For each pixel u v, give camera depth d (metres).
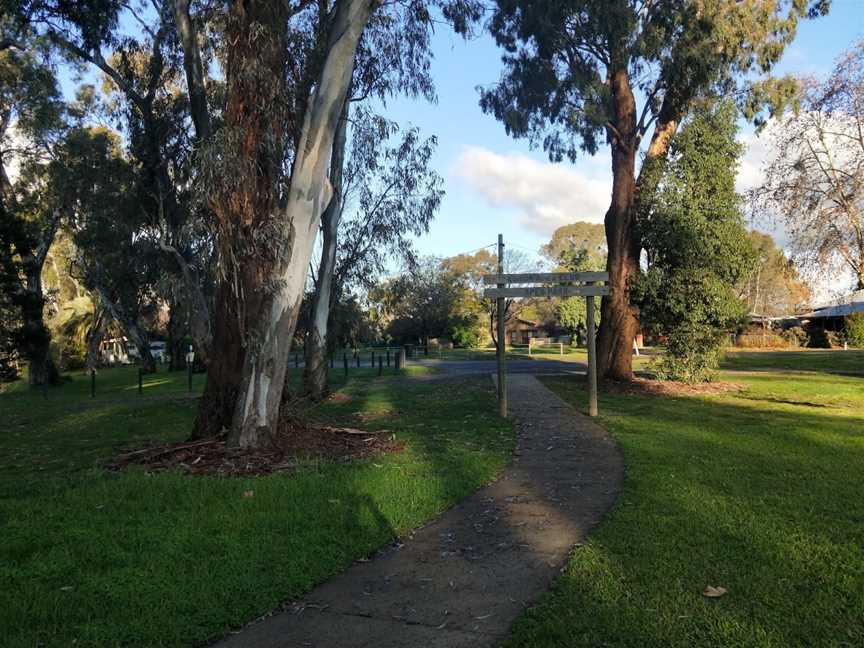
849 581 4.63
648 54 19.52
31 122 29.97
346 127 20.02
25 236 28.78
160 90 17.69
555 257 84.94
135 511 6.69
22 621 4.18
